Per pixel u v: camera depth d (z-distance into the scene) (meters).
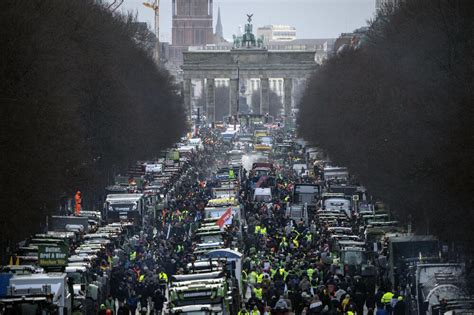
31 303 134.75
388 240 199.12
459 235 181.25
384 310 163.50
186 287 146.50
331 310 158.38
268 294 178.88
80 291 162.62
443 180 192.50
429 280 153.50
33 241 195.62
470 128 192.62
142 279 195.12
